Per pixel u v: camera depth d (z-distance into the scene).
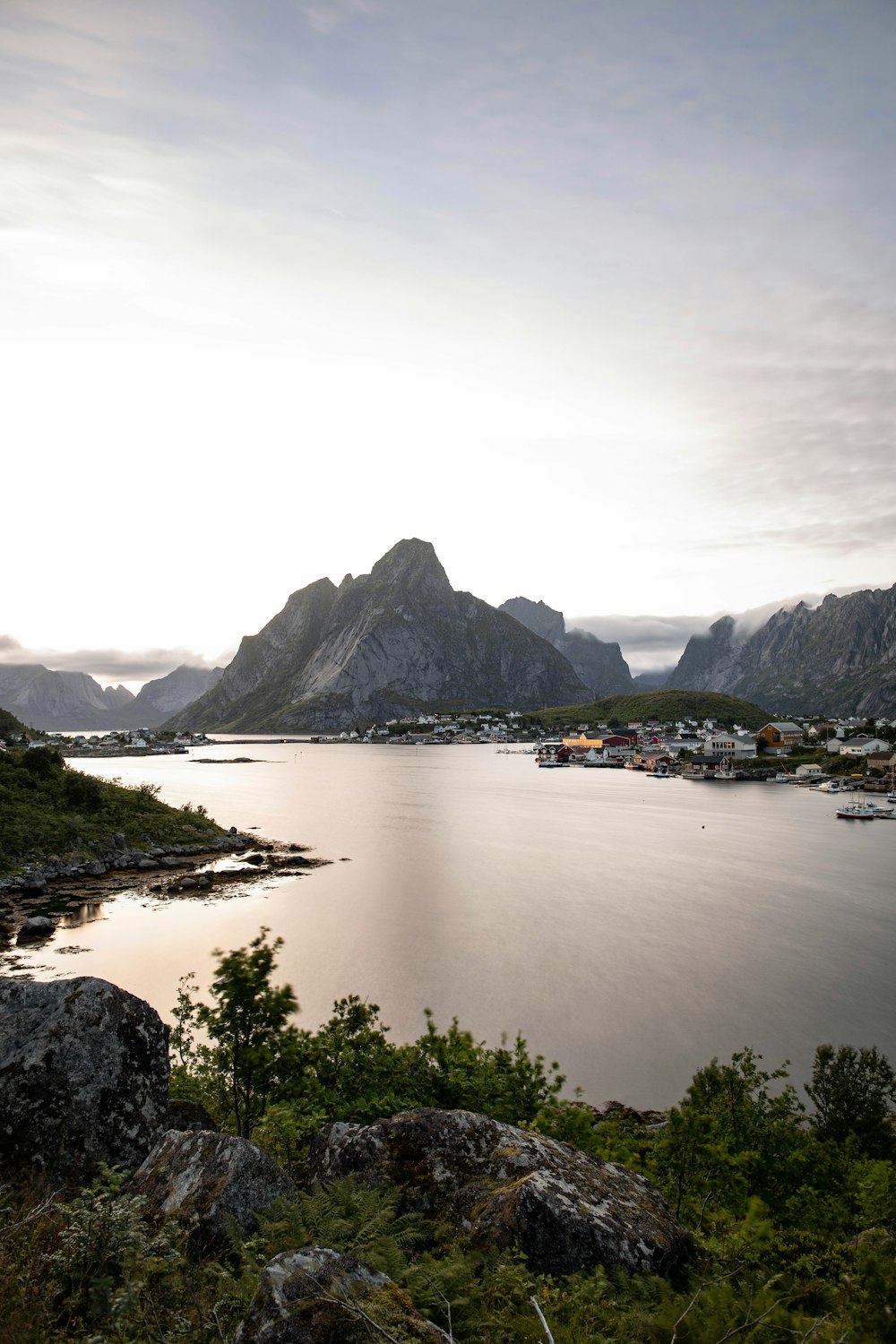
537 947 46.28
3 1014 10.30
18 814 73.12
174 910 55.38
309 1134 13.68
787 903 57.94
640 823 105.44
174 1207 8.34
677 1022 35.28
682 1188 15.01
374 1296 6.31
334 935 48.56
